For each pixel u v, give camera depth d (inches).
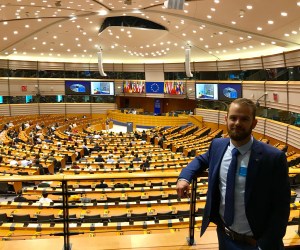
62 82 1560.0
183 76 1514.5
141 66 1572.3
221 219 105.7
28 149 840.3
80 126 1323.8
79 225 283.4
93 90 1587.1
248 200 94.7
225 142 103.6
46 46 1270.9
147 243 148.3
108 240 150.7
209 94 1342.3
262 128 1065.5
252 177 94.1
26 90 1504.7
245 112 92.9
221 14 685.3
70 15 864.9
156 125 1439.5
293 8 560.4
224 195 100.3
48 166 664.4
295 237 147.3
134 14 845.8
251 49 1099.9
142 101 1711.4
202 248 144.3
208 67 1374.3
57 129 1213.1
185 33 964.0
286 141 922.1
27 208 371.6
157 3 719.7
